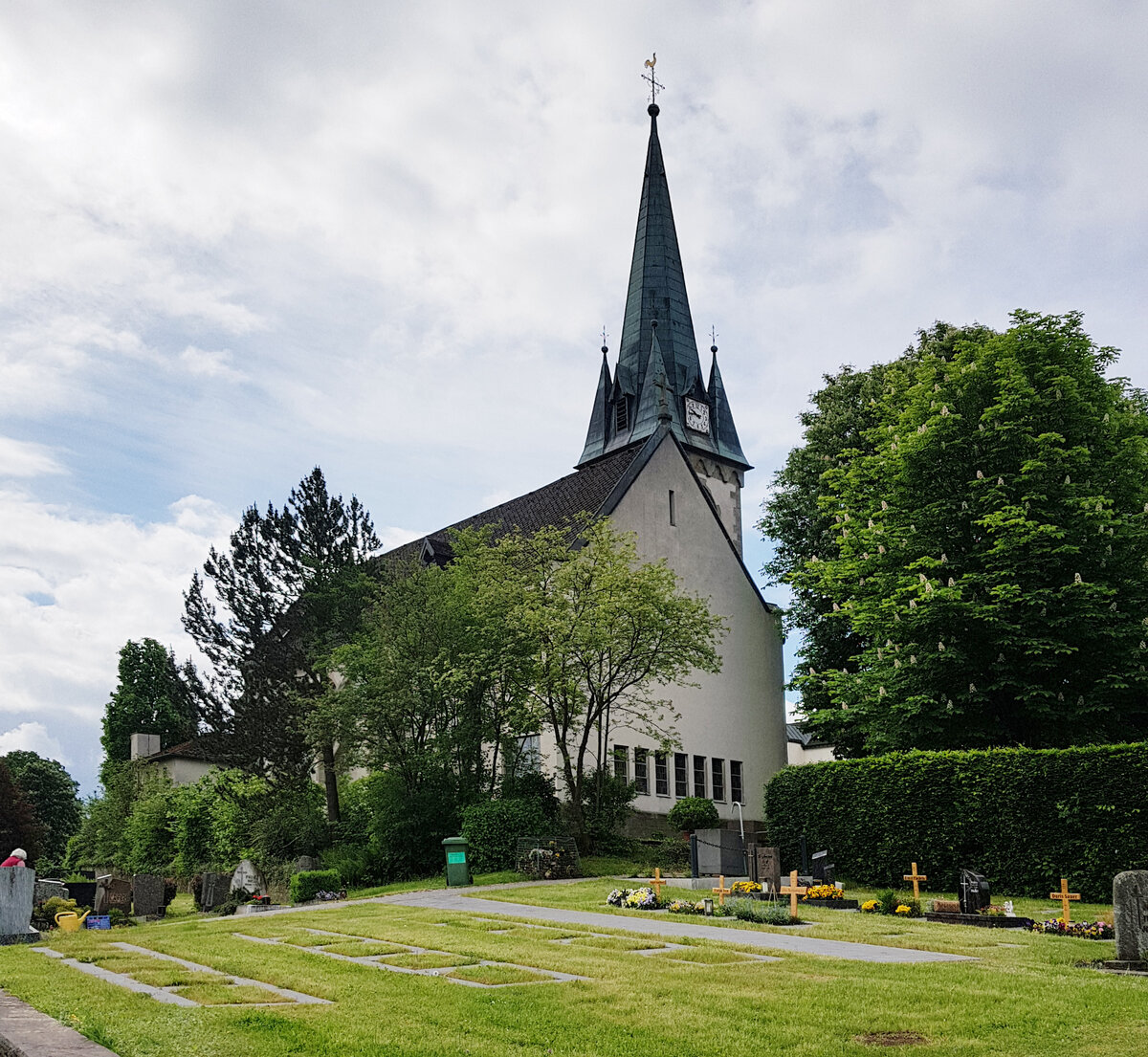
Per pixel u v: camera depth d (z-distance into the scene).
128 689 84.06
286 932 19.62
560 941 17.59
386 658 36.53
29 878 18.94
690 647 36.12
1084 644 32.44
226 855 46.06
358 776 50.38
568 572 36.00
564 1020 11.20
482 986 13.18
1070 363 35.97
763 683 52.19
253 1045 9.70
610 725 43.22
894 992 12.67
